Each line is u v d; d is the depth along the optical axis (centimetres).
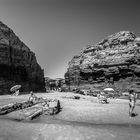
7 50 4162
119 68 4441
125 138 842
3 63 3981
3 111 1391
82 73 5653
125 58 4422
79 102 2477
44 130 957
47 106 1587
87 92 4469
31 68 5284
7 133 869
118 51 4762
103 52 5247
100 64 5000
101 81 4875
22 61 4803
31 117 1259
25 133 884
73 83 6075
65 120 1262
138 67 4100
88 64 5481
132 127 1098
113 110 1781
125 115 1528
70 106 1995
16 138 795
